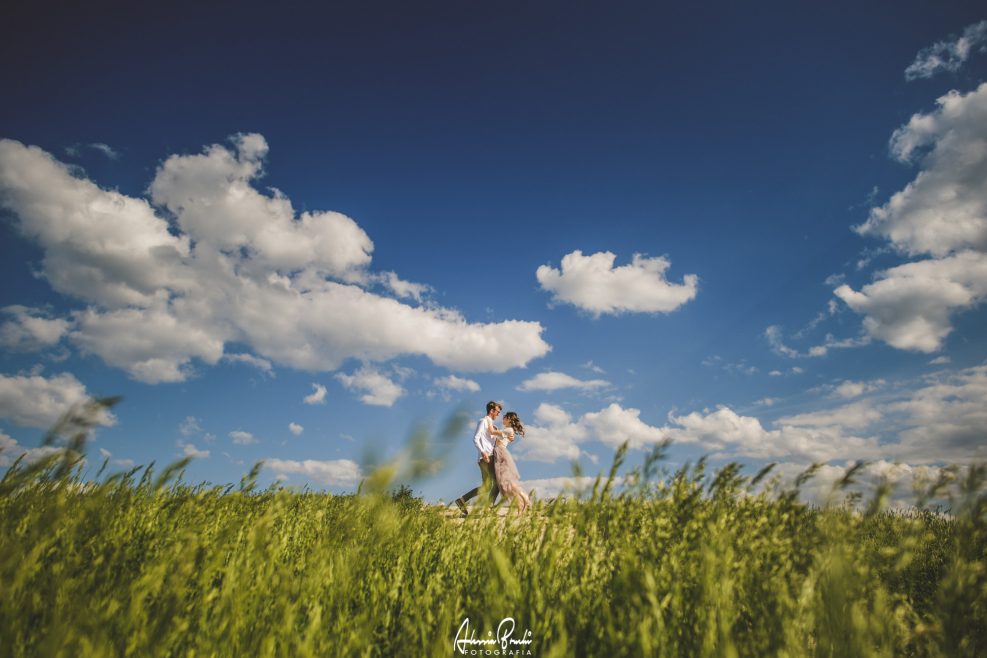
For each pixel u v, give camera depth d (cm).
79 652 150
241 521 235
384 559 271
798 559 229
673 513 263
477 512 290
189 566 193
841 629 187
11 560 185
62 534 232
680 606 204
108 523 257
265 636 180
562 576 240
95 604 181
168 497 304
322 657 184
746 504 260
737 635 196
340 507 281
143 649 161
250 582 212
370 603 232
